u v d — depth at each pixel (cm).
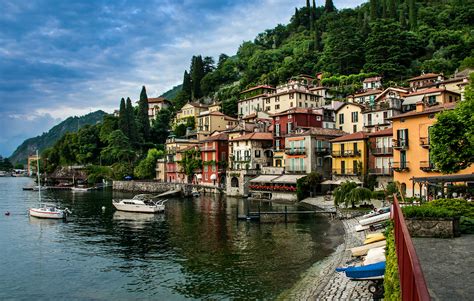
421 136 5800
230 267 3512
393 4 18812
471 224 2350
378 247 2770
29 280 3378
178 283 3150
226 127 15938
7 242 4941
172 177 14238
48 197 11525
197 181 12481
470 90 3912
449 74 13112
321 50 19712
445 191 4825
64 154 18800
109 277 3397
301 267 3375
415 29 16525
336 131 9300
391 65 14600
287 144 9231
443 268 1534
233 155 11075
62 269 3681
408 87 12600
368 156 7581
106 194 12462
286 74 18188
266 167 9769
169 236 5100
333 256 3606
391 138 7119
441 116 3972
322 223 5550
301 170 8856
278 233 4962
